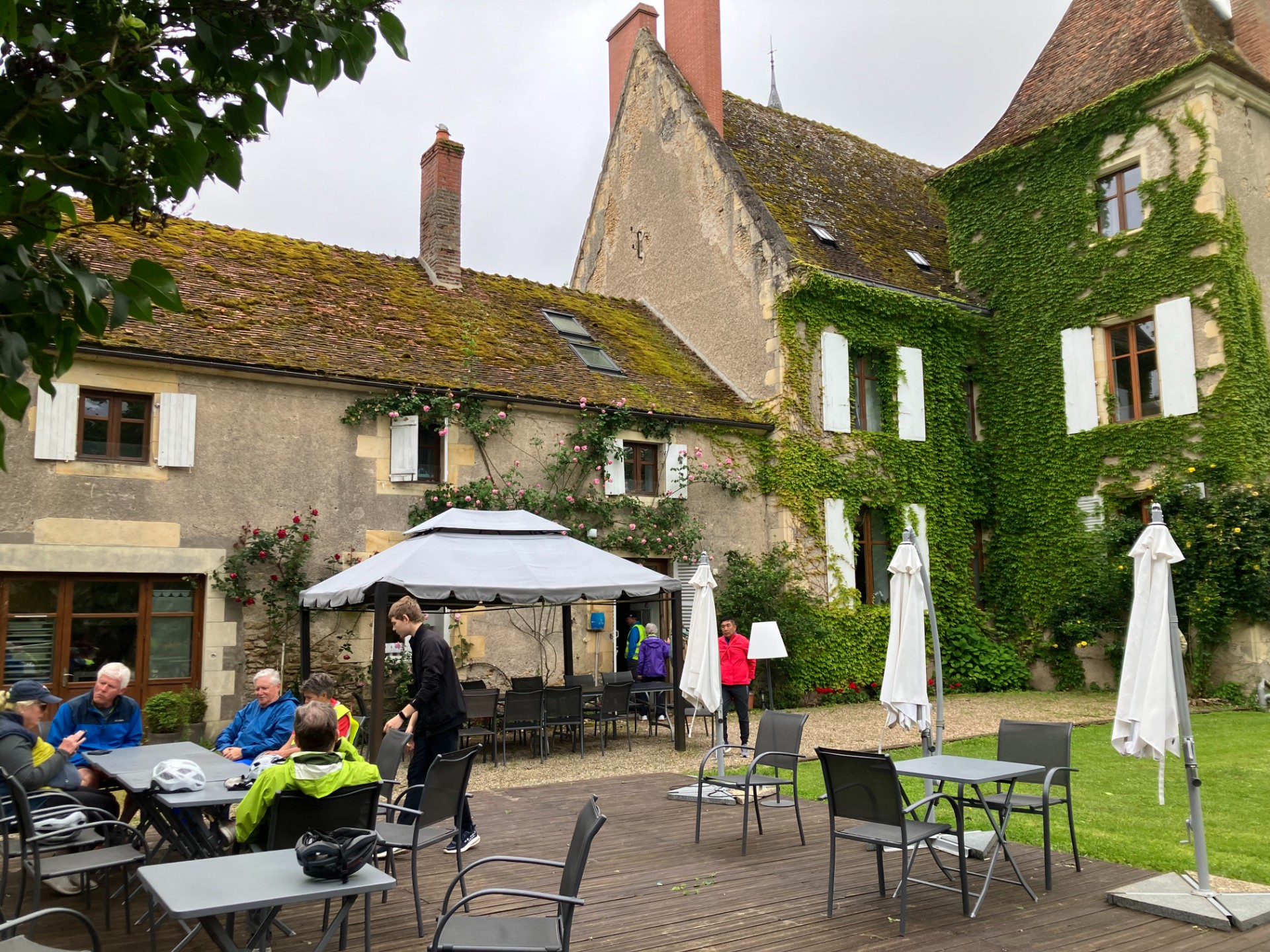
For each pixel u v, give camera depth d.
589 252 20.69
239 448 10.62
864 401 16.47
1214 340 14.25
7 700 5.21
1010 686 16.06
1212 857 5.76
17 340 2.31
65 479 9.58
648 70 19.03
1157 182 15.02
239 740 6.08
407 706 6.07
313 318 12.37
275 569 10.69
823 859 5.89
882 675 15.18
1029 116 17.81
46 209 2.68
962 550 16.66
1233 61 14.45
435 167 15.57
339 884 3.13
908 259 18.00
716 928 4.59
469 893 5.11
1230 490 13.84
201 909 2.81
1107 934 4.48
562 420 13.15
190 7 2.71
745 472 14.98
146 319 2.50
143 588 10.04
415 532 10.08
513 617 12.49
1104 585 14.99
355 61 2.92
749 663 10.27
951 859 5.90
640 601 14.20
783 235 15.77
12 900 5.10
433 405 11.75
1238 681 13.57
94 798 5.59
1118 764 9.05
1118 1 17.66
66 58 2.50
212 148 2.65
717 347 16.66
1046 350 16.56
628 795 7.91
